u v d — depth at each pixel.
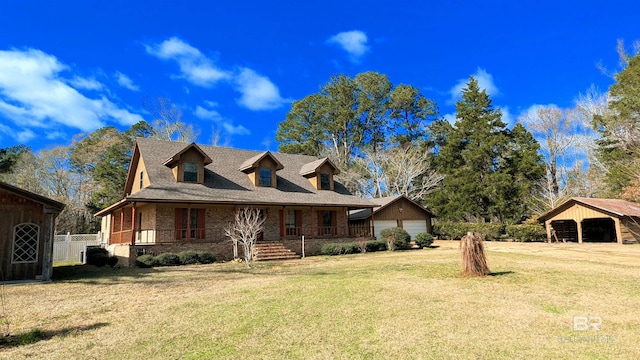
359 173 40.72
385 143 44.97
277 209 23.64
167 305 8.11
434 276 10.83
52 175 39.59
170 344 5.46
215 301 8.34
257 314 7.02
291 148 43.41
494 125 37.84
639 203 26.23
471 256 10.76
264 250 19.98
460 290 8.59
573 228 27.44
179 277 12.80
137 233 22.34
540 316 6.26
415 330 5.71
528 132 38.09
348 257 19.59
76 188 40.62
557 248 20.42
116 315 7.39
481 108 38.28
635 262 13.36
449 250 21.88
